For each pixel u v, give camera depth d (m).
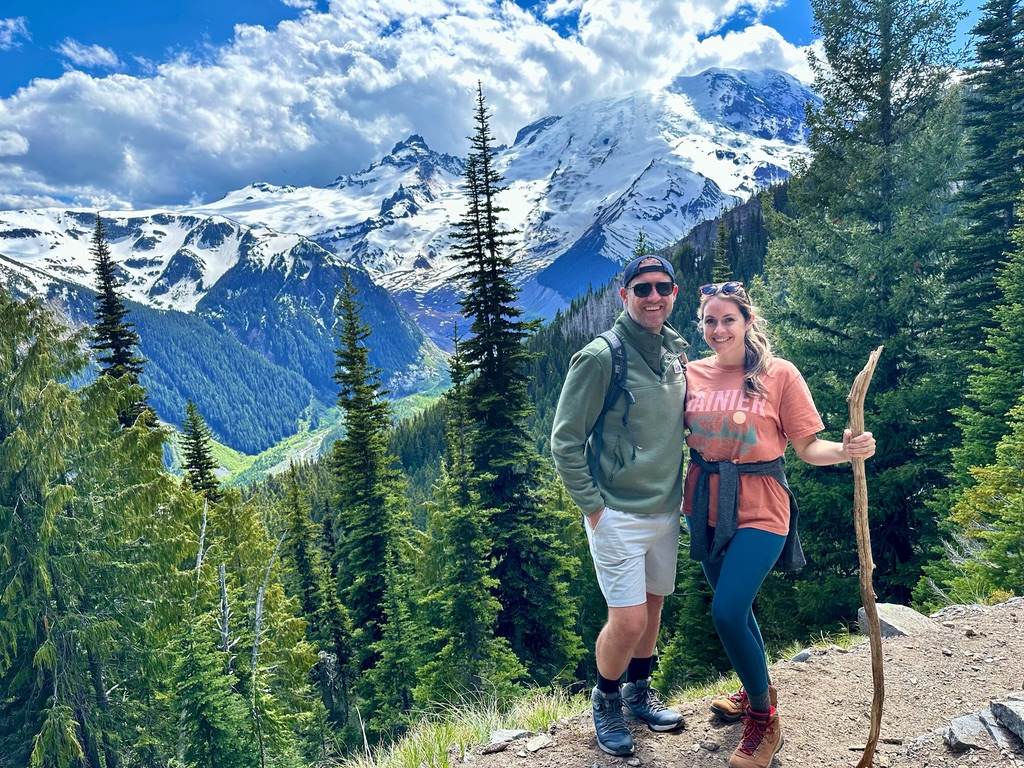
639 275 3.00
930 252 12.59
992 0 22.42
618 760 3.18
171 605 16.31
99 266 24.34
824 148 14.27
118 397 17.09
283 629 19.38
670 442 3.06
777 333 13.89
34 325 15.90
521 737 3.64
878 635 2.68
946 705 3.47
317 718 24.16
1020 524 7.86
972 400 12.58
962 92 13.49
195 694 15.09
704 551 3.02
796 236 14.27
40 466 14.78
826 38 13.92
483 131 17.78
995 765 2.68
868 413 12.48
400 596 23.67
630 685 3.57
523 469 18.94
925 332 12.82
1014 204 19.58
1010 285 14.48
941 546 11.76
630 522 3.04
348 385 25.03
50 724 14.38
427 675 16.89
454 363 18.44
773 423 2.95
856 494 2.67
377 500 24.86
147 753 17.16
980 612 4.94
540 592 18.58
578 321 136.50
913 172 12.69
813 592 12.53
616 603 3.07
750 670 2.86
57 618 15.12
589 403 3.04
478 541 16.83
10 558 14.54
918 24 13.02
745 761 2.90
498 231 17.97
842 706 3.58
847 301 12.88
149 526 16.39
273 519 55.00
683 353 3.21
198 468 27.36
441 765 3.48
